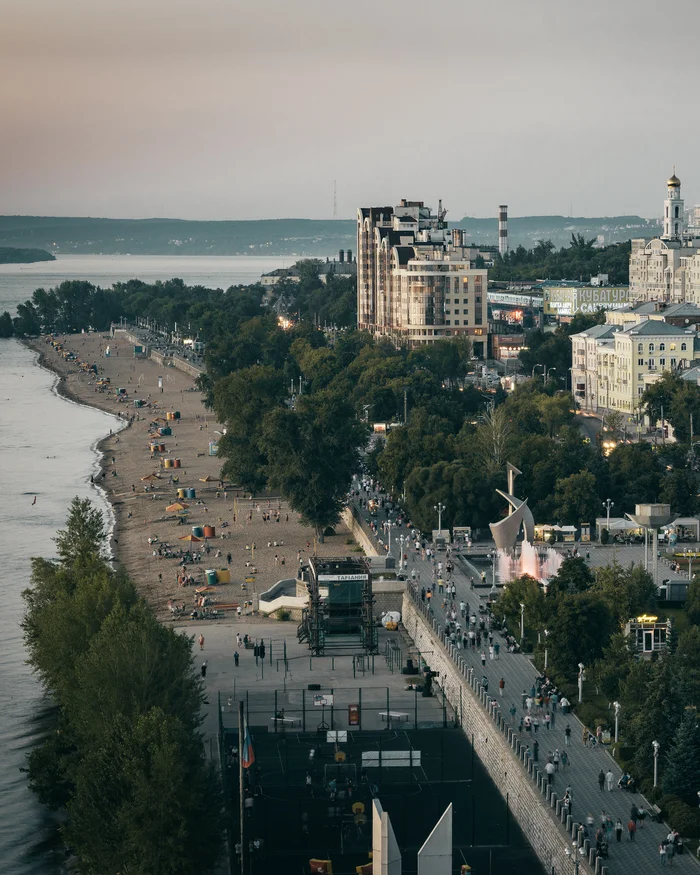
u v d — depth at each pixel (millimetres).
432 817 171875
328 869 157625
